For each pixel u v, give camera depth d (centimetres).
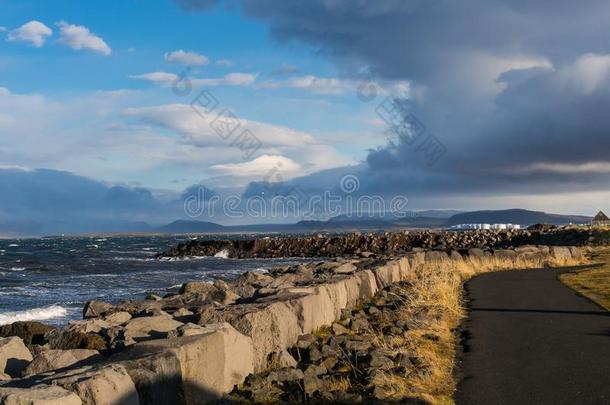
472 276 2414
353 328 1105
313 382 724
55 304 2058
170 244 13200
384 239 6762
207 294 1166
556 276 2316
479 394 718
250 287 1380
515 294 1727
